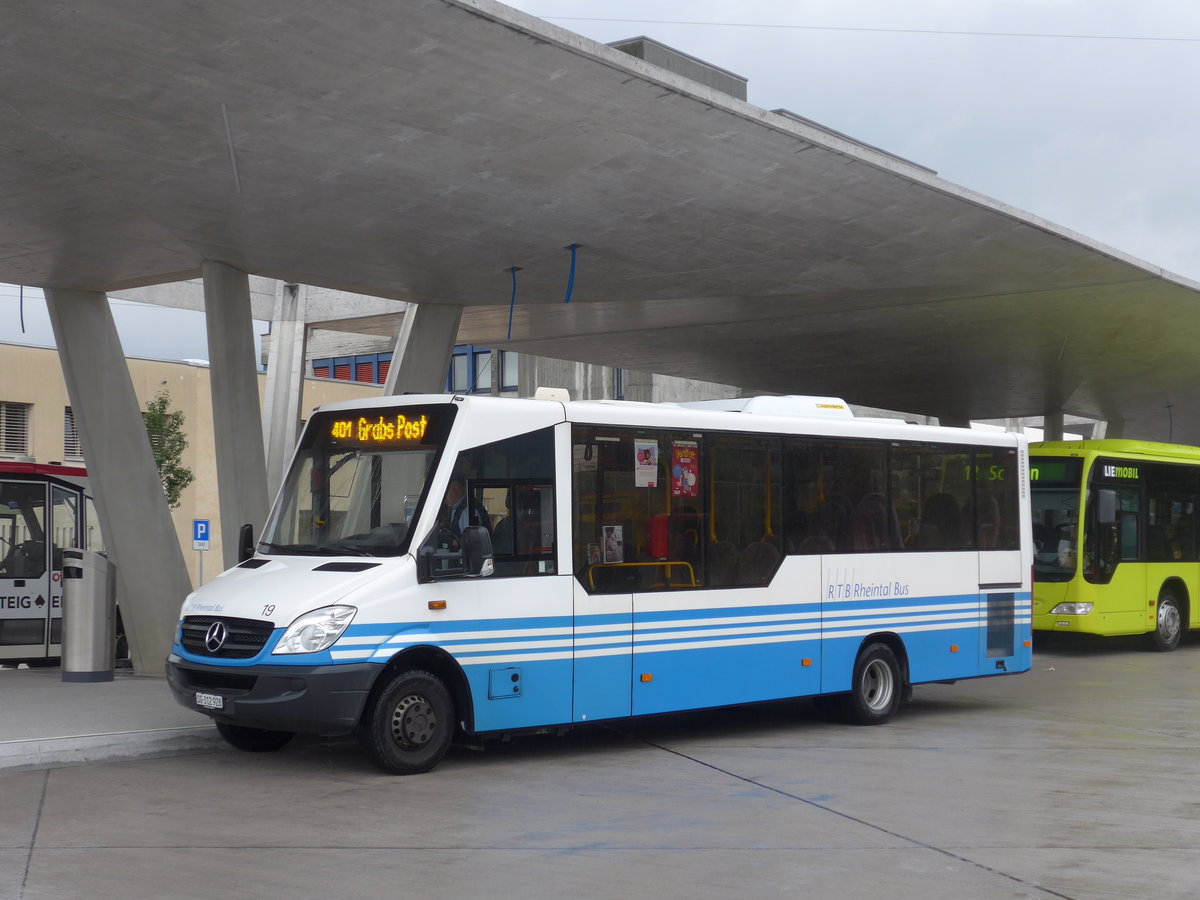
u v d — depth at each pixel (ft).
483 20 35.40
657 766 33.68
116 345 61.62
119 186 44.98
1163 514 71.05
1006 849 24.52
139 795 29.09
